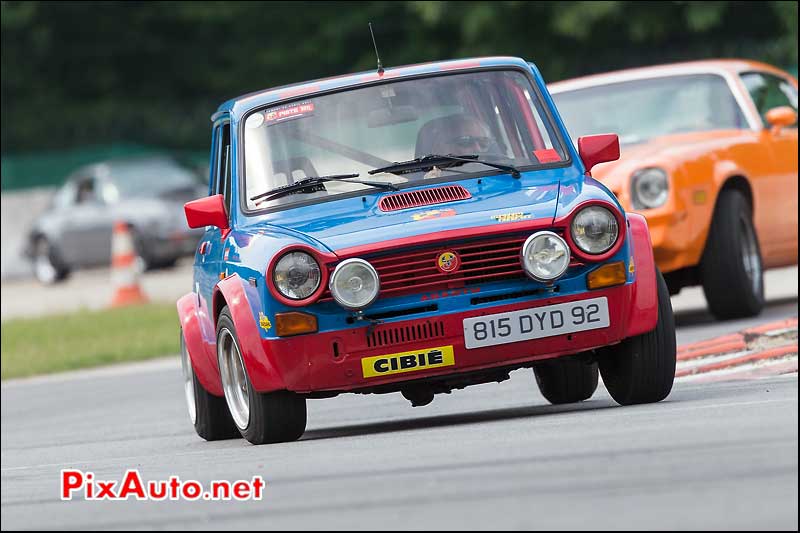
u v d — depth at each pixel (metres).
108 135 149.50
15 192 139.62
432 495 18.53
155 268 96.81
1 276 115.81
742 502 16.45
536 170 28.19
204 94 148.62
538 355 26.06
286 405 26.98
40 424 41.34
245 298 26.47
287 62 131.38
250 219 28.27
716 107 47.12
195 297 31.81
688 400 26.97
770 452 19.05
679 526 15.64
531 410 29.78
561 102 47.16
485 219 26.12
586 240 26.03
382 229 26.23
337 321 25.81
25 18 142.25
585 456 20.25
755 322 43.12
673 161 43.25
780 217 47.53
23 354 60.19
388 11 122.31
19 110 148.75
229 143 29.92
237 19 134.50
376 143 28.83
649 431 22.14
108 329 64.50
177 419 38.50
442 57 113.75
